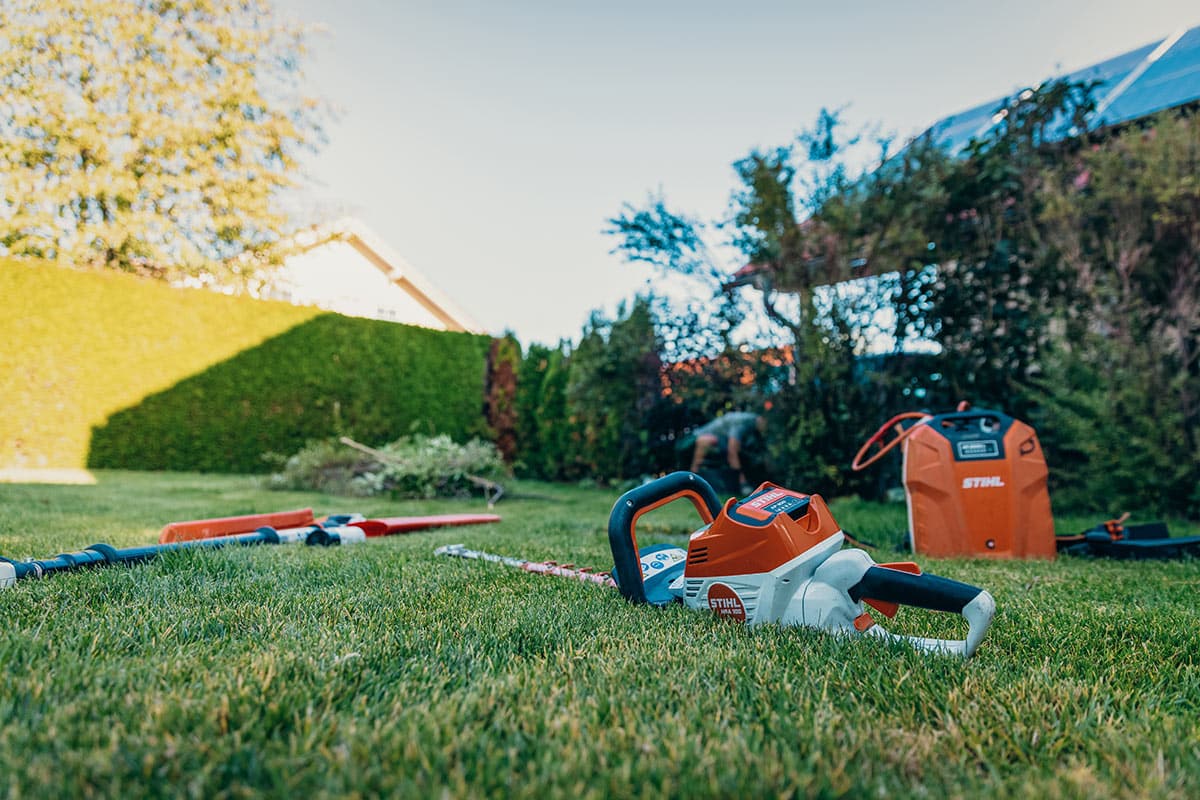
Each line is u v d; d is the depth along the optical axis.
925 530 3.99
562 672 1.54
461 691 1.38
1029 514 3.87
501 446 13.27
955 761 1.15
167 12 16.23
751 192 6.75
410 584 2.57
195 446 11.02
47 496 6.54
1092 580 3.07
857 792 1.03
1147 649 1.88
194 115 16.30
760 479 7.54
